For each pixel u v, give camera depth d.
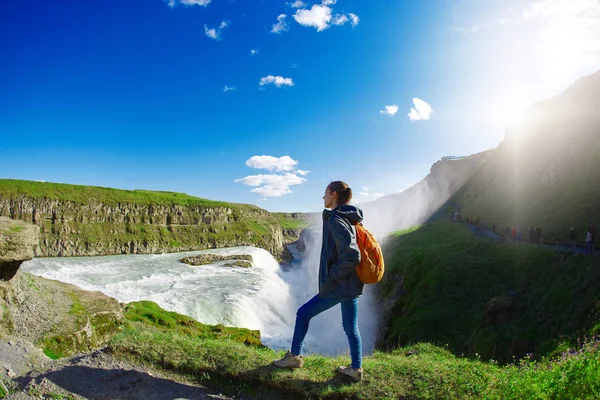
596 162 35.22
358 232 5.02
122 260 100.81
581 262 20.27
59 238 131.88
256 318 45.25
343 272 4.82
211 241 162.75
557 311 18.28
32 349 8.03
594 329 14.34
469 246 33.75
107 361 5.67
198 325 32.41
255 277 68.19
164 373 5.61
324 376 5.48
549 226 31.67
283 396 5.25
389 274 39.38
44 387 4.82
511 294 22.67
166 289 53.59
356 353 5.36
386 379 5.48
